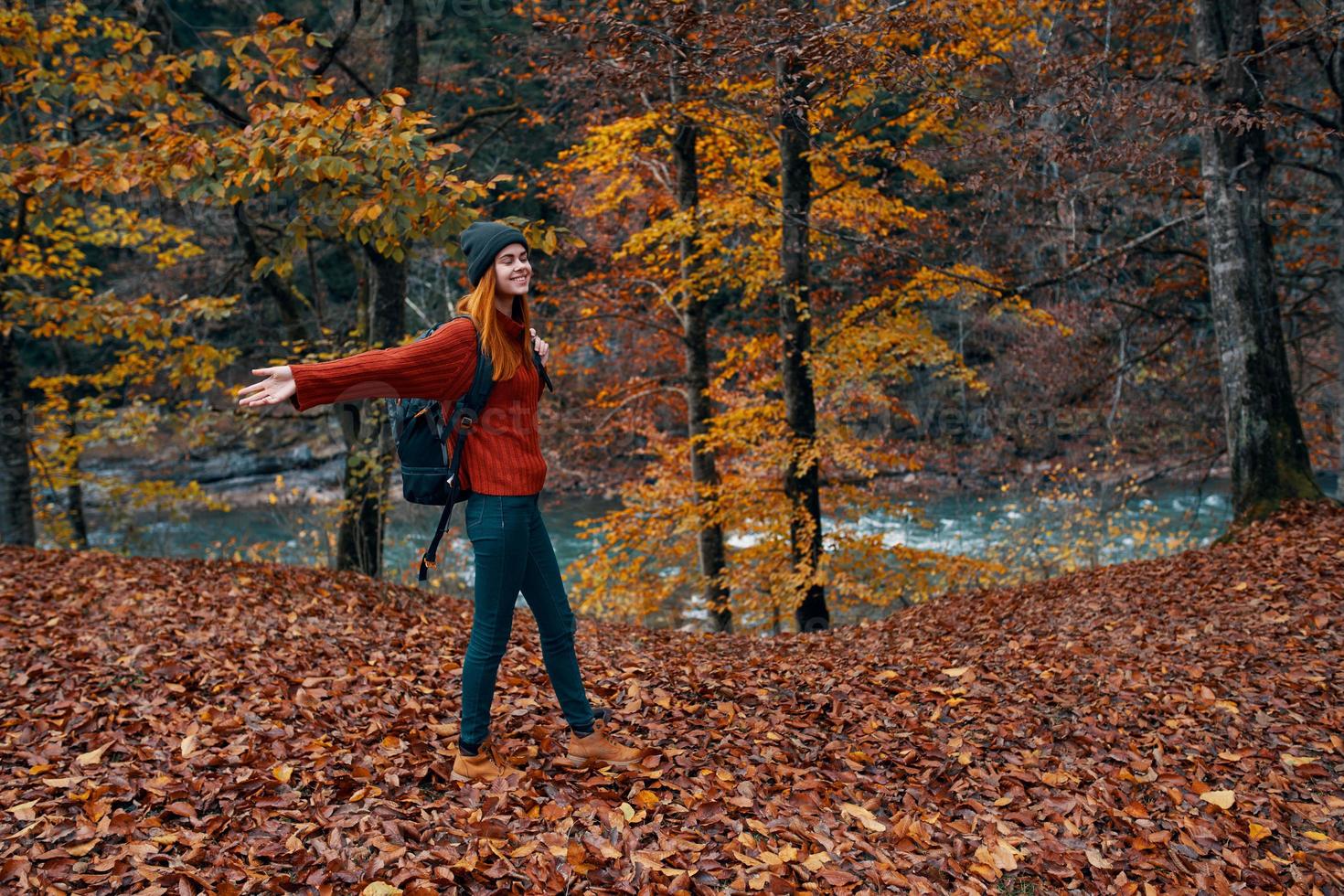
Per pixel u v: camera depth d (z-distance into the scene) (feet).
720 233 34.40
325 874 8.51
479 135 44.16
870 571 35.96
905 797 11.32
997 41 28.27
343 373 8.73
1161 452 55.47
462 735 10.74
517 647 17.37
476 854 8.99
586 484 68.33
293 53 21.50
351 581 24.48
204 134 18.89
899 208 33.99
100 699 12.81
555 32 22.26
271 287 30.66
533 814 9.97
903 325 34.78
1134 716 14.16
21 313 29.84
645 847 9.52
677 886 8.77
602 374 59.93
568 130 38.22
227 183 17.53
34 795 9.84
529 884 8.64
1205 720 13.99
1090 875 9.92
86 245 47.88
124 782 10.12
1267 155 28.89
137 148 20.56
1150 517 53.93
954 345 65.82
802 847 9.75
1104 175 28.89
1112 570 26.84
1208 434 43.06
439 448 9.92
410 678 14.80
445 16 37.14
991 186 27.76
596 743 11.39
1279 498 27.96
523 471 10.19
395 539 38.81
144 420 34.06
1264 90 27.45
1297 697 14.69
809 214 33.24
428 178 16.75
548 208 51.98
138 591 19.74
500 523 10.09
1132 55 32.42
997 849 10.11
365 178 17.10
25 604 18.08
